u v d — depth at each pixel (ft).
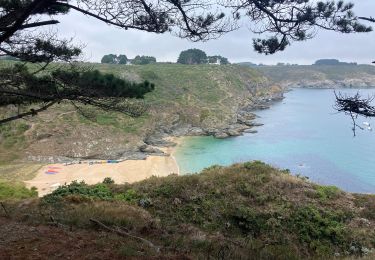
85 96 32.86
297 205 60.13
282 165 200.34
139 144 239.09
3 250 28.66
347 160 212.02
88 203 54.80
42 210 48.39
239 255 36.47
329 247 52.24
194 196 61.57
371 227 57.16
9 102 38.27
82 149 223.10
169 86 393.91
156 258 29.86
